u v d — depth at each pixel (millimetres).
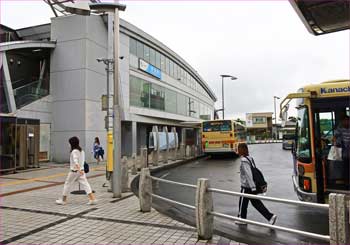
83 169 8602
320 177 6922
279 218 7340
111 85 23453
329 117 7145
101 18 24047
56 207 8062
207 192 5531
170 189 11805
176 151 24375
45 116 22297
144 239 5461
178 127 40969
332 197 3793
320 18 4426
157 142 20281
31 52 23734
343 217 3695
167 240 5398
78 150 8609
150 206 7570
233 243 5273
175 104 38781
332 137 7094
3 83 20141
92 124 22547
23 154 17578
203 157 29297
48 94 22891
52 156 22484
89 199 8953
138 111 28047
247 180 6480
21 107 20547
